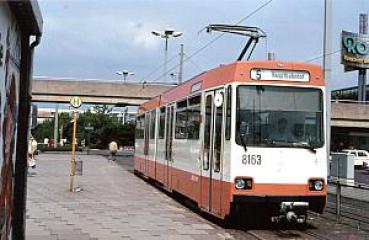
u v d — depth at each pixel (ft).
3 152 16.52
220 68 43.60
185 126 52.80
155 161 71.15
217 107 42.78
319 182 40.29
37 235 35.96
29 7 16.94
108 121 260.01
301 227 42.80
